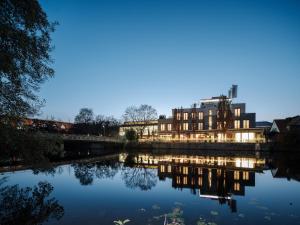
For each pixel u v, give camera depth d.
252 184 17.62
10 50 12.40
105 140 62.84
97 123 97.06
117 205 11.48
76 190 15.06
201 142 63.56
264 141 59.03
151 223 8.91
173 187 16.36
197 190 15.37
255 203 11.98
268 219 9.51
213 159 39.50
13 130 13.26
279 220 9.42
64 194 13.86
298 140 50.69
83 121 98.19
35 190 14.72
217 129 70.69
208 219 9.45
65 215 9.87
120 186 16.64
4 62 11.51
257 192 14.80
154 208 10.93
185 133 77.38
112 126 98.81
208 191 15.03
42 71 14.00
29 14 12.91
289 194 14.21
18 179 18.58
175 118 79.31
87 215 9.88
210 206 11.40
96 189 15.51
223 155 48.75
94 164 31.66
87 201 12.26
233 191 15.09
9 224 8.88
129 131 77.94
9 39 12.19
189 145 65.19
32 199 12.52
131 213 10.16
